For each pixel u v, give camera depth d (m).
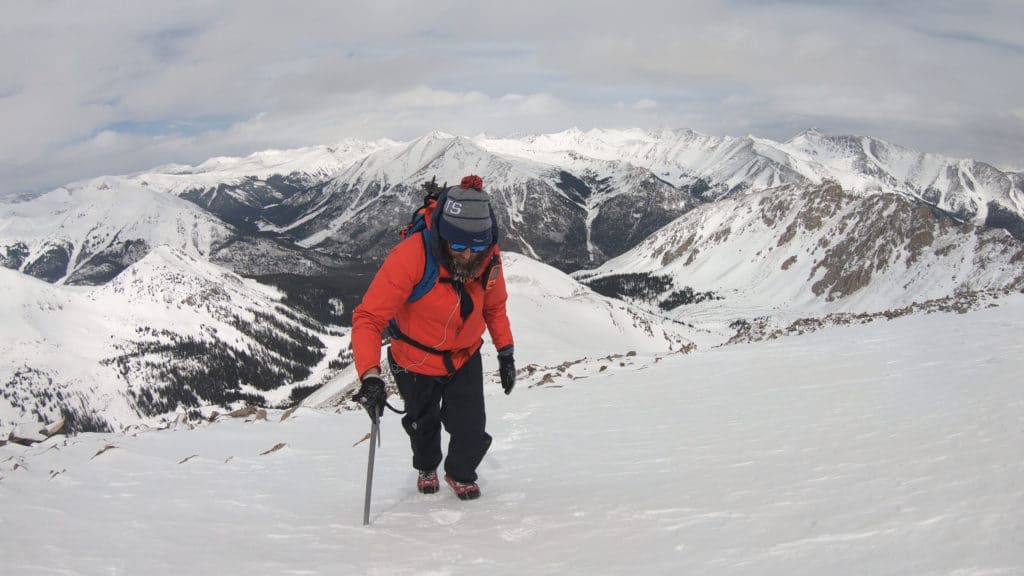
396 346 5.59
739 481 5.22
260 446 9.02
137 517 5.32
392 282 5.19
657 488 5.35
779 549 3.66
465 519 5.03
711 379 11.58
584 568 3.73
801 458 5.71
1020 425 5.57
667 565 3.65
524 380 15.57
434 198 5.38
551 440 8.23
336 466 7.49
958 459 4.85
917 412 6.83
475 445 5.68
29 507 5.50
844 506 4.21
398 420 10.94
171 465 7.53
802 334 18.86
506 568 3.84
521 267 100.69
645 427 8.32
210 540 4.64
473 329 5.51
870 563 3.31
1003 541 3.28
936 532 3.55
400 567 3.95
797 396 8.93
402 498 5.94
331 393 47.28
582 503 5.13
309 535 4.75
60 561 4.10
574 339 70.56
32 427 9.33
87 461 7.52
